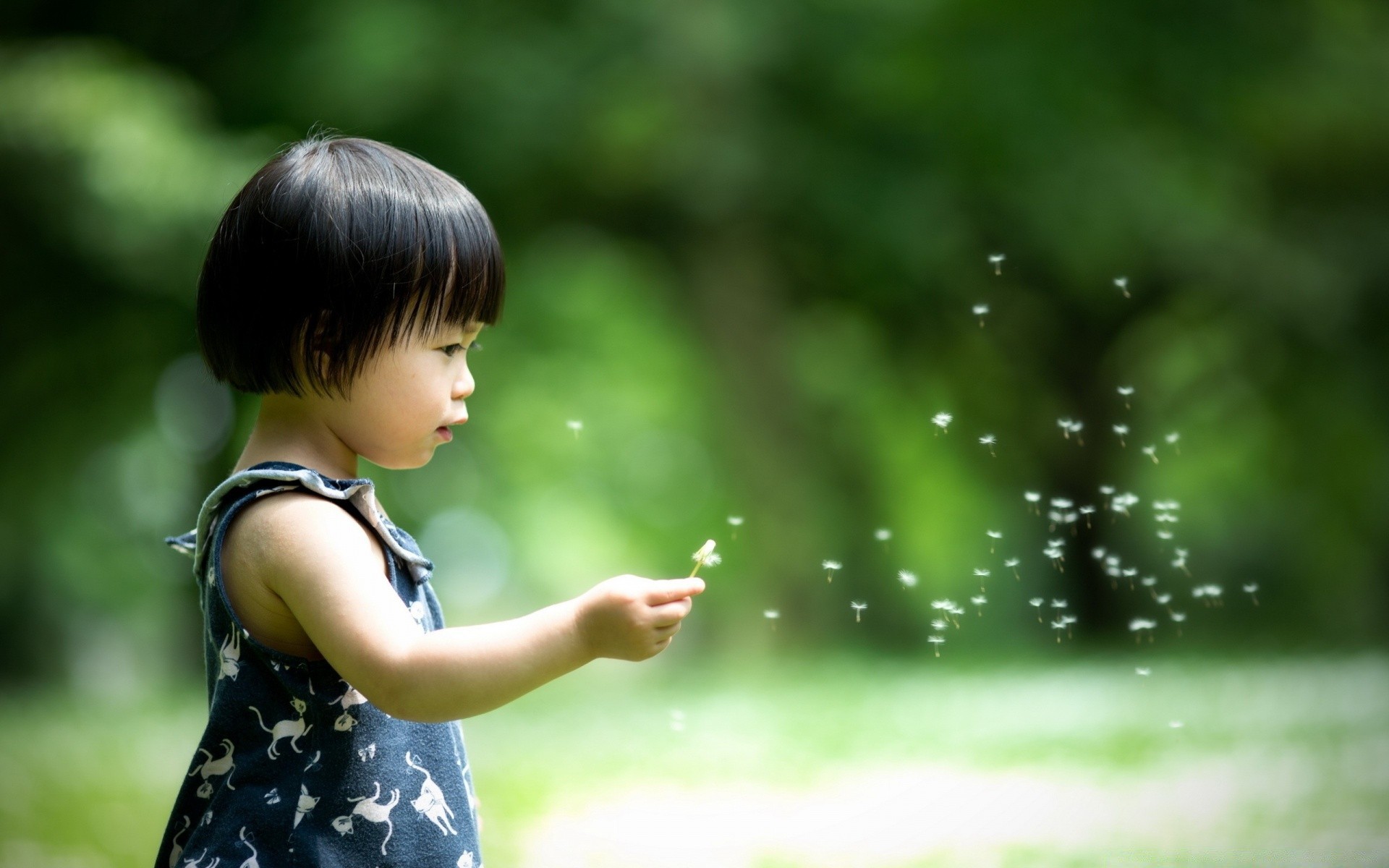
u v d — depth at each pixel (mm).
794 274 27766
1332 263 28062
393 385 3701
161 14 26000
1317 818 7746
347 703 3609
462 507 34781
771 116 24828
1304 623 35938
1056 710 14133
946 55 25438
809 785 10078
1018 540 36406
